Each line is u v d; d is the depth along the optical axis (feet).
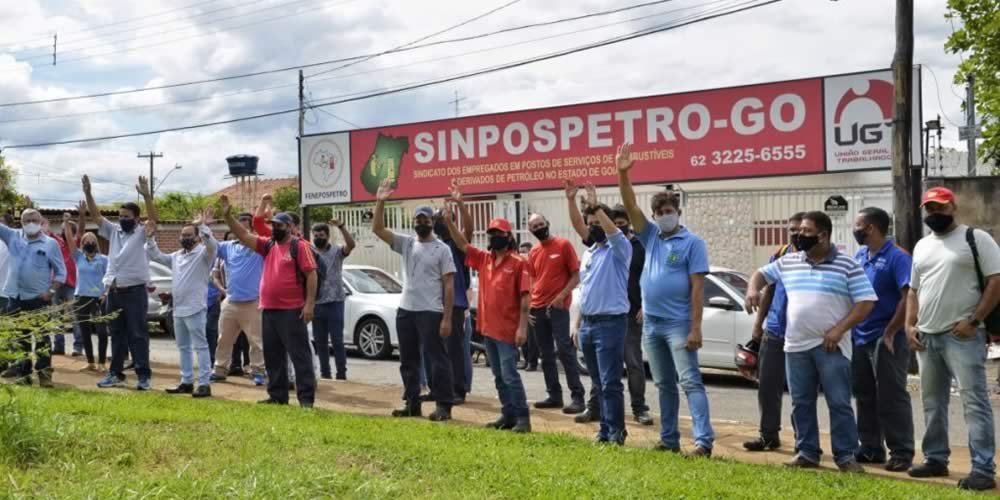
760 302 25.48
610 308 24.58
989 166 100.78
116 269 34.81
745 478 20.02
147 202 34.96
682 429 28.53
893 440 22.97
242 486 17.40
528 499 17.84
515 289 26.94
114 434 21.94
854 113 59.00
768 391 25.16
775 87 61.21
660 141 64.95
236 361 40.68
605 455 22.13
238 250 37.58
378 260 76.79
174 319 34.22
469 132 72.84
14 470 18.58
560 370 46.62
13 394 21.39
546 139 69.51
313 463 19.90
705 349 41.01
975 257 20.83
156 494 16.70
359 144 78.23
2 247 40.98
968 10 73.51
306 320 30.71
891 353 22.98
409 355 29.91
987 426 20.76
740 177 62.39
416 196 75.41
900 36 46.96
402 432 24.47
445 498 17.66
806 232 22.06
